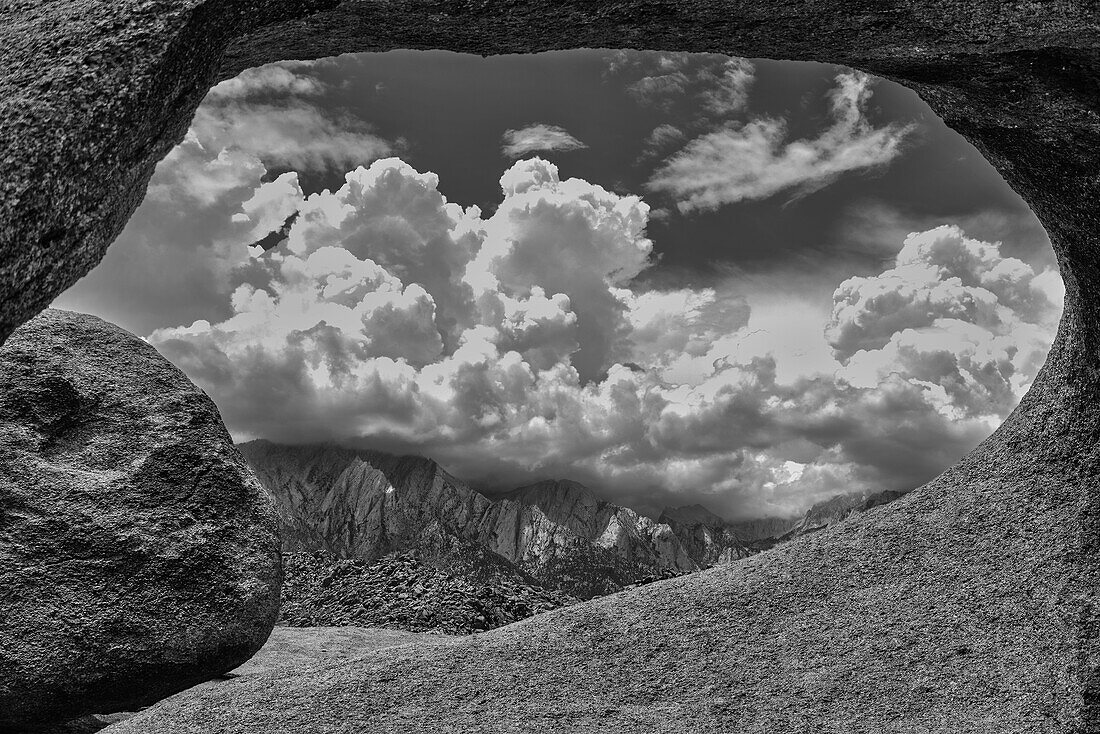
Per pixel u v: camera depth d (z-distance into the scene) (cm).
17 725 696
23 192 324
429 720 650
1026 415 785
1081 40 434
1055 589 635
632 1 409
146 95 347
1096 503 666
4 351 743
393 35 434
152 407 761
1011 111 540
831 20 434
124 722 709
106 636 685
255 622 728
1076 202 588
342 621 1309
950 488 816
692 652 704
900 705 606
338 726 655
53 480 710
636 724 624
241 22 376
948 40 448
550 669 706
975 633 648
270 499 771
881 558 766
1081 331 700
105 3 351
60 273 354
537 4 408
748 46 468
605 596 838
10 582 677
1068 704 558
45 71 337
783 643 695
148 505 723
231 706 705
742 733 602
